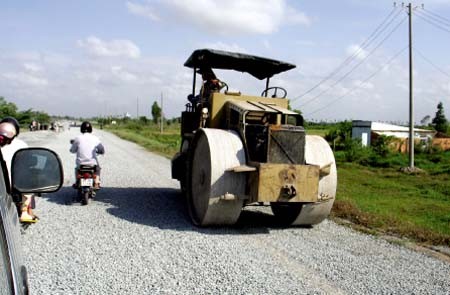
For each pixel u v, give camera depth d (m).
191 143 8.05
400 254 6.40
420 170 22.11
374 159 26.78
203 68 9.49
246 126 7.59
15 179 2.87
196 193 7.75
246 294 4.71
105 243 6.28
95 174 9.36
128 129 84.81
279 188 6.77
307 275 5.36
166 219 7.96
